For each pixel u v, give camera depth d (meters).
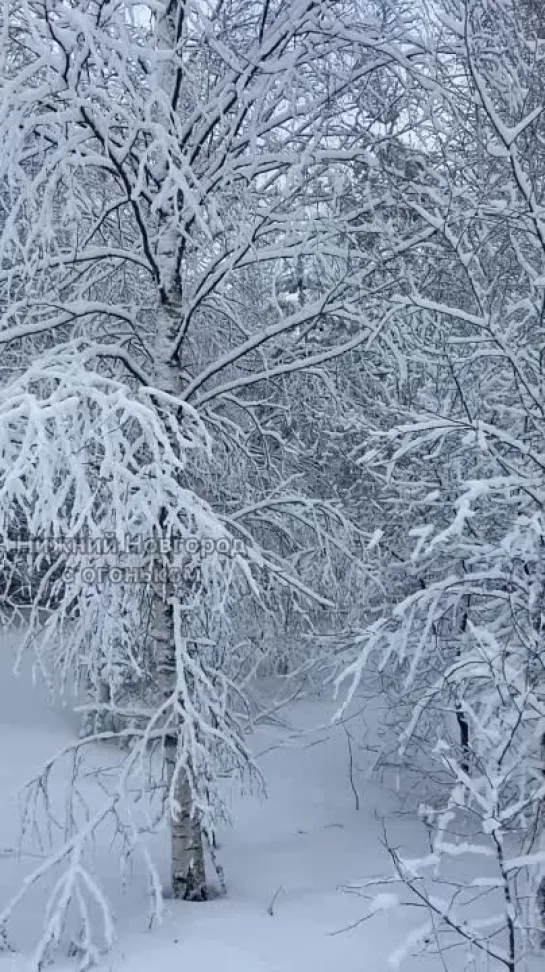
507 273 6.65
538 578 5.30
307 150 5.91
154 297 7.43
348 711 12.21
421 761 9.91
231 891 6.84
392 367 6.98
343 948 5.43
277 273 7.24
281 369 6.59
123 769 5.93
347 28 6.17
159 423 4.95
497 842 4.03
